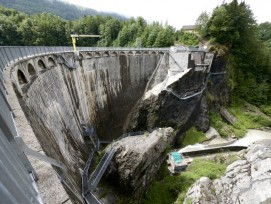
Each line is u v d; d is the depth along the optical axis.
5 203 4.30
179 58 56.66
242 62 73.12
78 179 25.53
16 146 7.79
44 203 7.77
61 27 92.06
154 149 28.70
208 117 60.69
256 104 73.94
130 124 52.59
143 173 27.00
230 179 20.09
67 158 25.45
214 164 33.75
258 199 16.81
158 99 49.53
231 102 72.19
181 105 54.75
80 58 44.19
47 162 9.60
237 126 62.50
